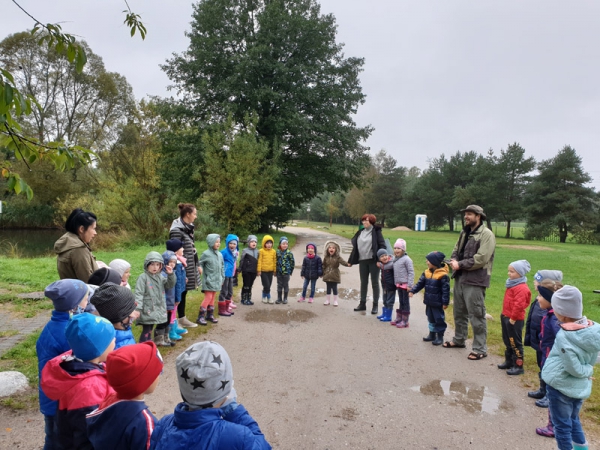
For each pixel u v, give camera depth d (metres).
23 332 5.96
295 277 11.70
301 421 3.59
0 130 3.28
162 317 5.09
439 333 5.86
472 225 5.45
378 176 61.81
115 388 1.80
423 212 57.44
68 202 32.06
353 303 8.58
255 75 25.03
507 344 4.91
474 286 5.33
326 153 28.14
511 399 4.13
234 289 9.67
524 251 24.66
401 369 4.91
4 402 3.77
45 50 38.09
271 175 20.52
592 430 3.52
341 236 30.89
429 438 3.36
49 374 2.12
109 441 1.77
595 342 2.86
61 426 2.09
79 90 42.34
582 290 11.36
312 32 25.56
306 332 6.34
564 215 43.44
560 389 2.97
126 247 18.98
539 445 3.28
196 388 1.65
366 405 3.94
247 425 1.75
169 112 25.78
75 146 3.67
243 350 5.43
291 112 24.70
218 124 22.69
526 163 49.91
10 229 38.03
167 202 23.30
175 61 26.62
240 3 26.56
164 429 1.72
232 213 19.97
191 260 6.06
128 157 21.88
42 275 10.50
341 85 27.92
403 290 6.75
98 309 2.73
